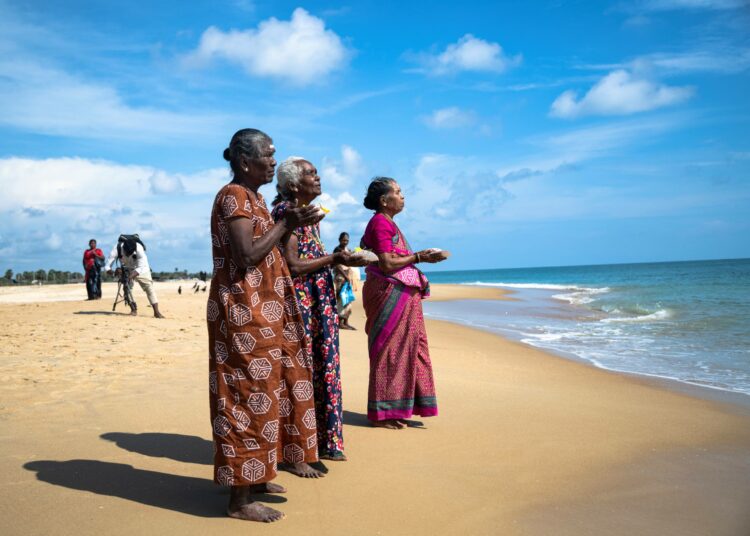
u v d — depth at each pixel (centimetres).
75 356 788
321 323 417
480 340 1202
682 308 1850
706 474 392
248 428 313
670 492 360
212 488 361
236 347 315
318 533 300
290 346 366
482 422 523
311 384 375
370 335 520
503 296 3200
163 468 393
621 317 1684
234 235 312
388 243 514
